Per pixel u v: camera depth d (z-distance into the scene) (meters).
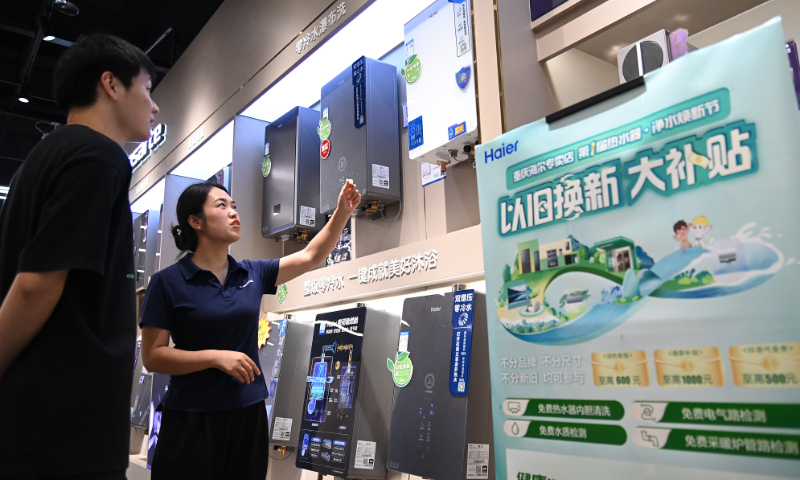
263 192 3.23
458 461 1.52
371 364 2.02
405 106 2.46
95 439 1.08
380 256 2.27
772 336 0.82
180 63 4.45
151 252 4.82
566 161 1.12
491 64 1.79
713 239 0.90
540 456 1.08
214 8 5.72
